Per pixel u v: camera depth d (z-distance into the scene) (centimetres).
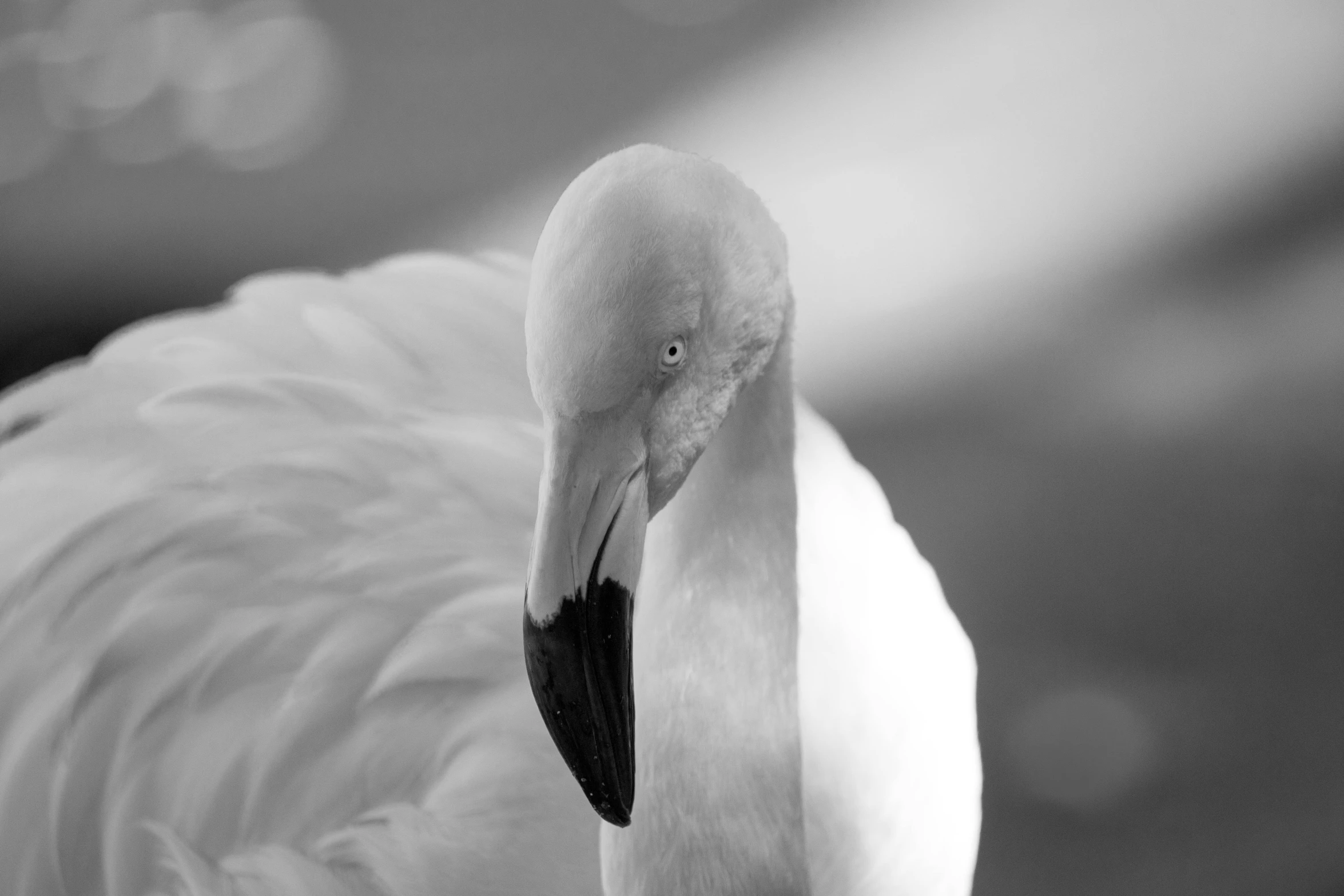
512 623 299
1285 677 383
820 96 595
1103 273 510
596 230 278
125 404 304
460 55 641
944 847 300
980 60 604
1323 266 502
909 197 541
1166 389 468
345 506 301
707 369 280
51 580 299
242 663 298
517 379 307
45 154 602
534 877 297
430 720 298
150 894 298
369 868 297
